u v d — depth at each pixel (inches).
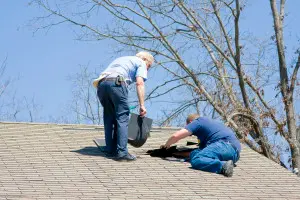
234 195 391.9
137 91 445.7
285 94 973.8
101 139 493.0
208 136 447.8
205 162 434.6
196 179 418.3
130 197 376.2
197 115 460.8
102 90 443.5
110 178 411.2
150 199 374.9
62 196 369.1
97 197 371.6
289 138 948.0
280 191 405.1
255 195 394.0
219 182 415.8
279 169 452.8
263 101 967.6
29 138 506.9
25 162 437.4
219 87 1024.2
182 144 503.5
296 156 943.0
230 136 446.9
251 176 433.4
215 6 1023.6
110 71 445.1
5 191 371.6
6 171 413.4
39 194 370.0
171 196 382.9
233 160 443.2
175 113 1023.6
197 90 1009.5
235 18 933.2
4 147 476.4
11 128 537.0
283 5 1012.5
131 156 449.4
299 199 390.6
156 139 519.5
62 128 544.1
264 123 916.6
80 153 465.4
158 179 414.3
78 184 395.5
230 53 1013.2
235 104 969.5
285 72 986.1
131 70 447.5
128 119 447.8
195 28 1027.3
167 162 452.4
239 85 977.5
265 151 882.1
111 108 451.8
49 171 418.9
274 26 1005.2
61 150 472.4
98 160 448.5
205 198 382.3
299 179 433.1
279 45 995.3
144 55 458.0
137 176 418.6
